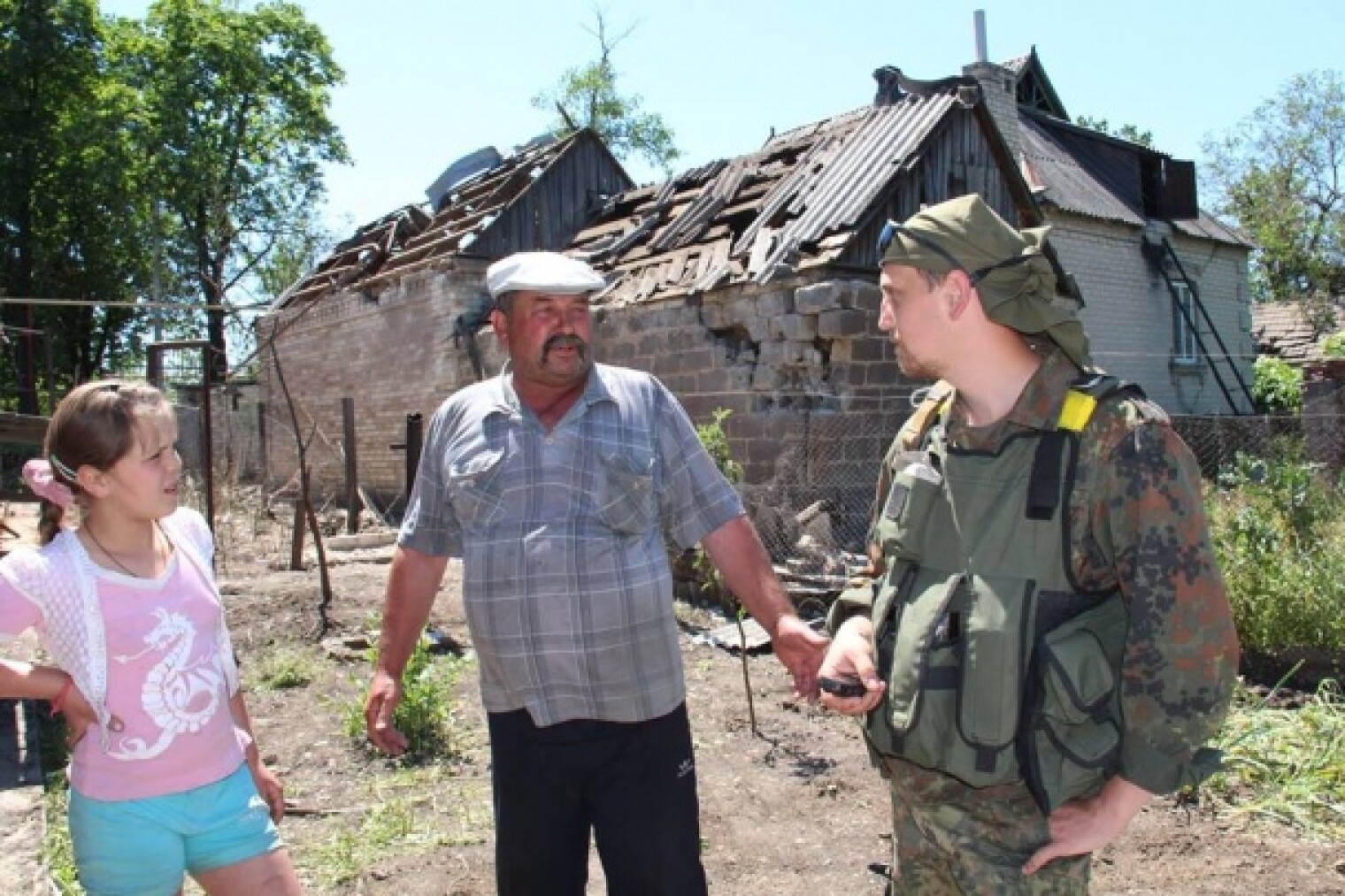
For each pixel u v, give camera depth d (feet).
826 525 27.94
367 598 29.53
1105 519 6.23
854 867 13.20
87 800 8.06
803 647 8.98
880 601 7.12
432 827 14.51
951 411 7.16
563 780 8.89
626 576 8.86
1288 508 24.67
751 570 9.57
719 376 34.01
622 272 40.55
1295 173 96.58
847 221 31.63
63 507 8.22
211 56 97.50
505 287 8.87
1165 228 62.80
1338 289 93.04
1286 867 12.79
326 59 106.32
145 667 8.07
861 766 16.69
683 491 9.61
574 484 9.00
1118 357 58.95
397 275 53.11
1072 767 6.13
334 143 108.78
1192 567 5.94
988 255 6.60
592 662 8.75
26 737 15.60
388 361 54.80
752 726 18.62
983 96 36.35
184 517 9.05
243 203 103.65
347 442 46.57
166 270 103.35
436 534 9.91
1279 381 68.54
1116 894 12.18
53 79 91.20
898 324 6.90
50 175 92.27
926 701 6.45
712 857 13.57
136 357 105.91
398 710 17.92
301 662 23.31
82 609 7.95
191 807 8.20
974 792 6.66
